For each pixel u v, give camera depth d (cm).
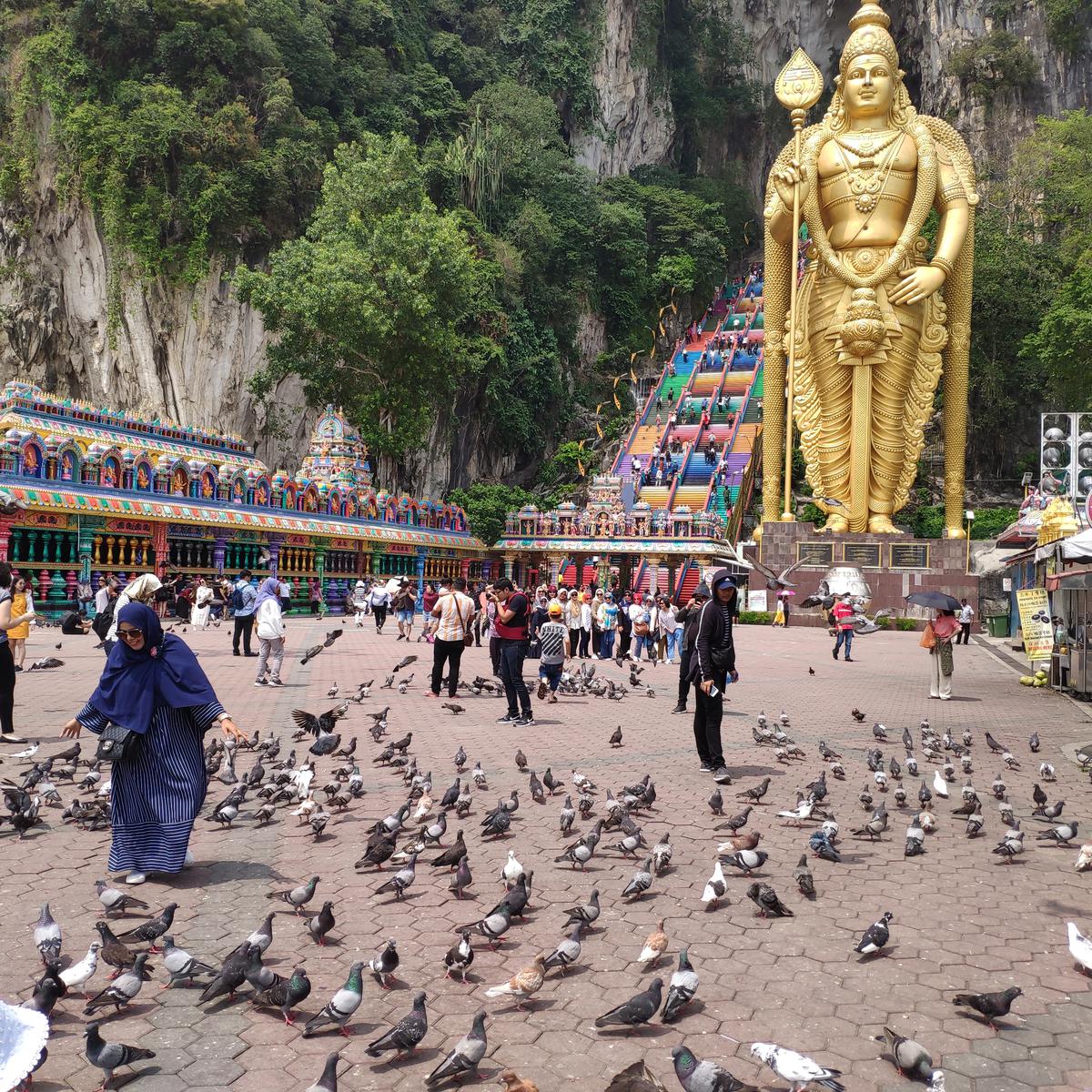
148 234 5209
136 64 5388
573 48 8656
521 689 1383
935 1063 430
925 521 6075
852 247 4625
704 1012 478
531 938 575
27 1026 341
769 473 5134
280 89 5488
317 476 4797
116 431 3519
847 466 4791
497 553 5391
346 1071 421
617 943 568
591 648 3203
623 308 8400
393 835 704
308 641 2775
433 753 1139
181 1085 405
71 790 917
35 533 2892
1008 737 1360
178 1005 484
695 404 7050
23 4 5469
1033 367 6644
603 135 9125
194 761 675
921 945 569
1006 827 860
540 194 7612
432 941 567
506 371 6706
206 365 5331
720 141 10944
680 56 10456
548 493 6888
